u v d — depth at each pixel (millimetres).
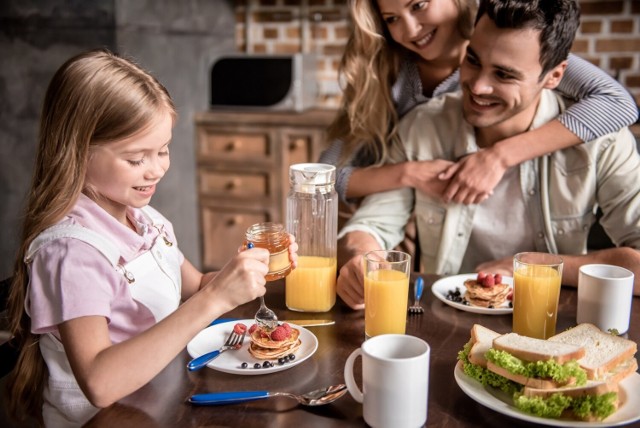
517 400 896
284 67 3408
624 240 1646
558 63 1509
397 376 841
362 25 1785
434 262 1833
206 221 3652
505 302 1348
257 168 3473
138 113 1047
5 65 2477
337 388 971
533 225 1717
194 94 3555
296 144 3373
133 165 1082
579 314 1229
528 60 1451
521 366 913
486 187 1627
